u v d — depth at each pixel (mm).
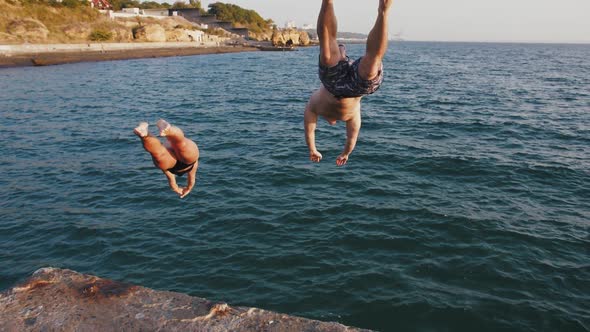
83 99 29156
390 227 9758
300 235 9484
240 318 3910
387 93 32844
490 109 25516
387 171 13797
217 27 135250
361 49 155625
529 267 8148
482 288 7539
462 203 11133
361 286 7617
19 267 8406
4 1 63219
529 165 14305
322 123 21578
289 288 7625
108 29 79438
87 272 8234
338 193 11922
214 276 8016
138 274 8141
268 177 13367
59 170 14219
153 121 22219
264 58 80188
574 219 10219
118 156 15867
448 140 17875
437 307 7035
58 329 3715
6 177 13508
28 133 19219
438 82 41125
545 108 25922
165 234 9648
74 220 10406
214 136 19078
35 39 61875
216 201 11469
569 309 6984
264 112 25172
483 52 136500
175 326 3777
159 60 68562
